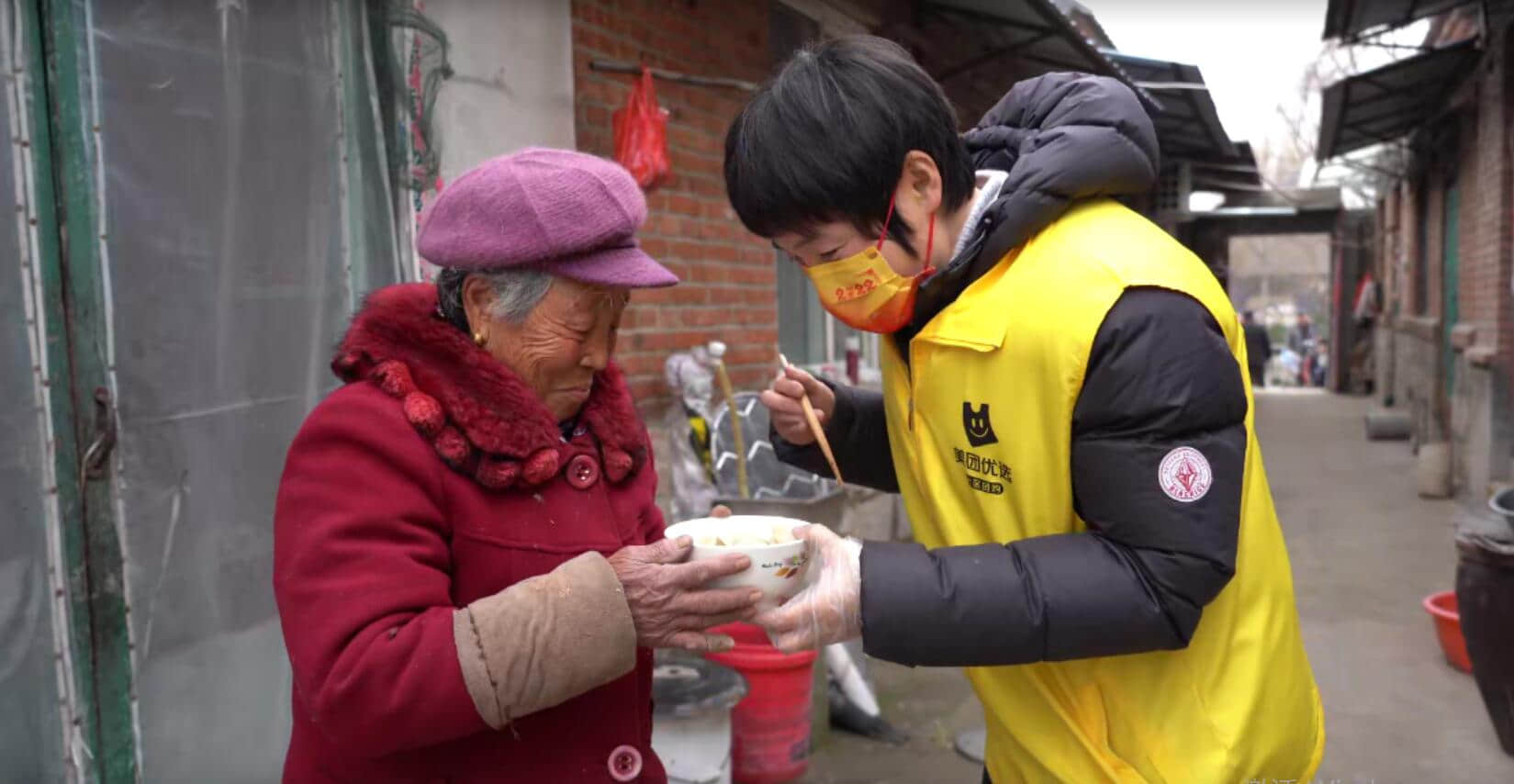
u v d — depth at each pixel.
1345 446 12.11
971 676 1.49
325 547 1.10
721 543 1.33
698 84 3.88
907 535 6.20
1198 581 1.15
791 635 1.20
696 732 2.75
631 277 1.18
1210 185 15.14
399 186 2.59
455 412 1.18
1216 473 1.16
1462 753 3.59
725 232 4.24
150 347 2.01
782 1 4.65
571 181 1.17
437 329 1.23
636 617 1.15
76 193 1.88
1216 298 1.26
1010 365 1.26
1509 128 7.20
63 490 1.86
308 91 2.36
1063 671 1.35
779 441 1.78
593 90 3.40
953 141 1.29
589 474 1.30
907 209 1.26
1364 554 6.58
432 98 2.68
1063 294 1.21
